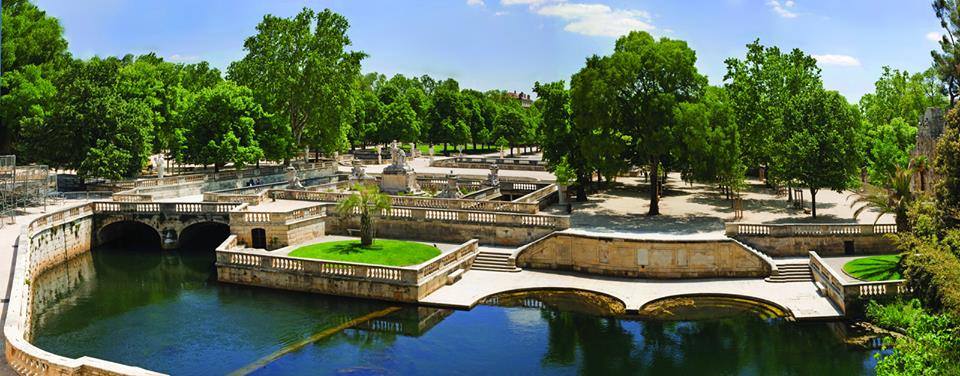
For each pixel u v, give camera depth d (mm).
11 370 27609
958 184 35094
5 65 80000
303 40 97438
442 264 49688
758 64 84500
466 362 36719
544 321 42969
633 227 57938
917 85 102188
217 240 68625
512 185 84625
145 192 74938
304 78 97375
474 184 85188
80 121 76062
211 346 39031
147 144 82312
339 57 100375
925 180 56312
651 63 62812
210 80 153125
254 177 92750
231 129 89375
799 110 63656
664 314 43781
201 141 88625
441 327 42000
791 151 60938
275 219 56844
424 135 157875
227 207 63312
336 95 99812
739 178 64375
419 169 112062
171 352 38062
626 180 96688
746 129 82312
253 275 51062
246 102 93250
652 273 50906
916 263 32094
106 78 81812
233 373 35125
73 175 85812
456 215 58562
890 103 109500
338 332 41219
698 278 50594
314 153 142625
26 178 66438
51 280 54281
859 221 59688
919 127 62344
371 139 151750
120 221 67312
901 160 75750
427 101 171500
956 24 52031
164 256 62250
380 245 54906
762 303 44906
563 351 38250
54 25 89125
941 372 24406
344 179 103562
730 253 50562
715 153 61625
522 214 56094
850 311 41406
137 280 54062
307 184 99375
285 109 101625
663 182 91562
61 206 70125
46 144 75750
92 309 46344
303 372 35219
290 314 44625
